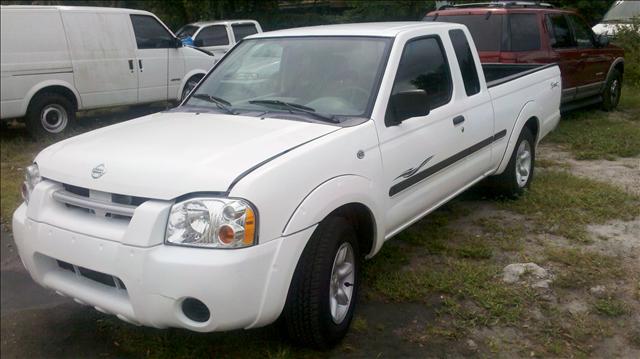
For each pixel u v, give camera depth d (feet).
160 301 9.70
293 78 14.33
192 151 10.88
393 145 13.14
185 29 52.16
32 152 30.48
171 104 40.42
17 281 16.07
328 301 11.05
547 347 11.51
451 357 11.36
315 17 69.31
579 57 31.42
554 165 23.98
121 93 35.91
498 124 17.85
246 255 9.60
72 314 13.91
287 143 11.27
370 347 11.73
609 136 28.02
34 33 31.71
